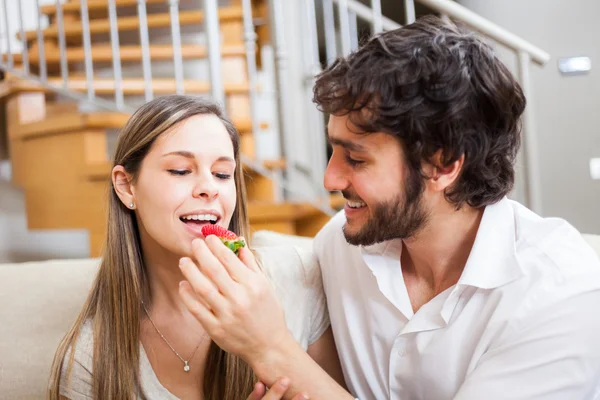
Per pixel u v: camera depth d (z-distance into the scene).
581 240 1.04
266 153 3.79
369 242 1.03
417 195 0.98
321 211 2.80
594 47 3.46
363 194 0.99
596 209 3.53
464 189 1.01
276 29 2.71
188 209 1.07
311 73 2.92
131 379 1.15
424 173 0.97
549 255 0.99
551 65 3.50
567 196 3.54
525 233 1.05
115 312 1.17
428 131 0.94
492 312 1.00
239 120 2.95
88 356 1.16
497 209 1.05
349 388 1.25
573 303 0.93
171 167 1.07
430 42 0.95
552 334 0.92
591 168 3.52
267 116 3.79
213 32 2.58
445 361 1.05
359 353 1.17
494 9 3.52
